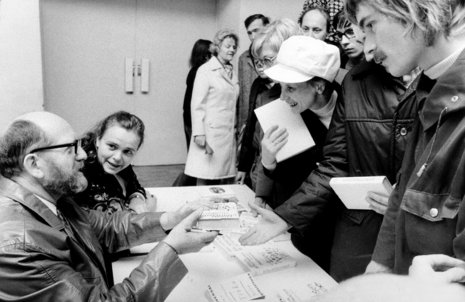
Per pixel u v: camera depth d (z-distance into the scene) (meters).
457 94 0.77
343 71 1.59
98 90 4.66
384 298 0.21
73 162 1.08
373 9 0.82
